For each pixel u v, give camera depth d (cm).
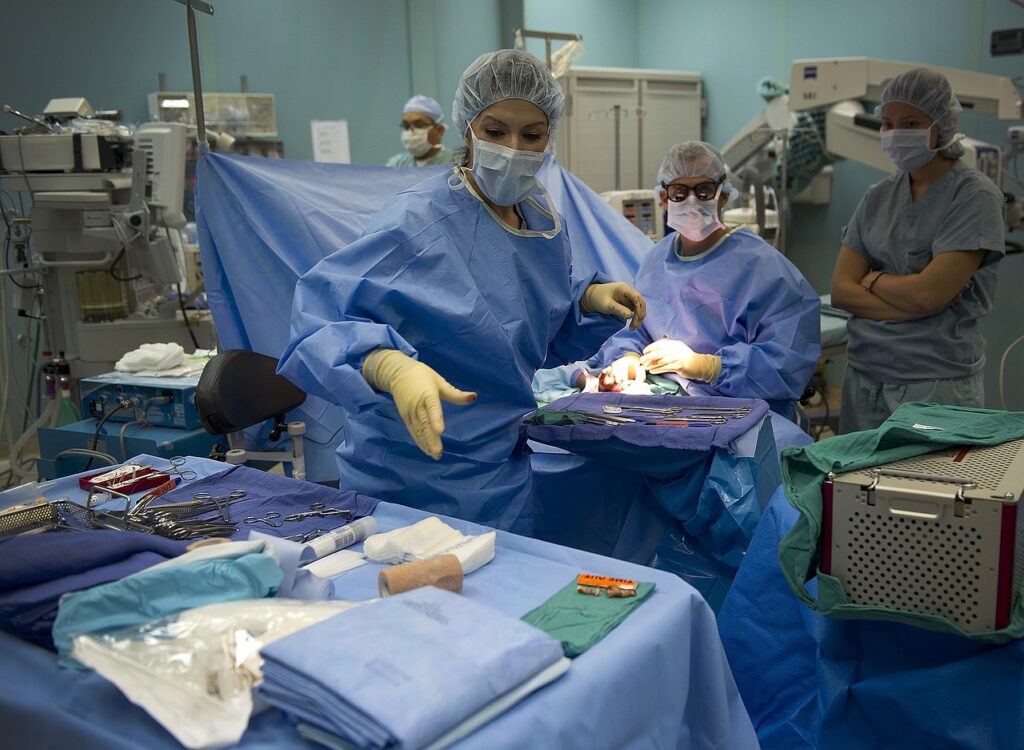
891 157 213
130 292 305
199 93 228
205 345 298
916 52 450
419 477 153
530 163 148
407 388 114
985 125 420
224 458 230
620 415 184
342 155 495
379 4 505
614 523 199
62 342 297
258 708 83
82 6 400
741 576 154
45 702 91
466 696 78
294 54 475
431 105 418
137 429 248
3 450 382
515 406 162
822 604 125
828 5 481
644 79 485
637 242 288
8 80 381
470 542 119
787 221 502
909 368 219
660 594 109
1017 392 427
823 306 333
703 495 171
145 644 89
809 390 291
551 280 166
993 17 421
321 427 246
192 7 221
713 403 192
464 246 152
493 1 544
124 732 84
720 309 224
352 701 75
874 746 134
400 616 89
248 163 233
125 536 109
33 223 284
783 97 404
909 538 119
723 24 531
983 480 119
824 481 125
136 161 269
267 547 106
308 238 229
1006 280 423
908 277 212
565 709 86
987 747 122
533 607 105
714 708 111
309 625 91
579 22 553
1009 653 121
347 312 135
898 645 132
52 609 98
